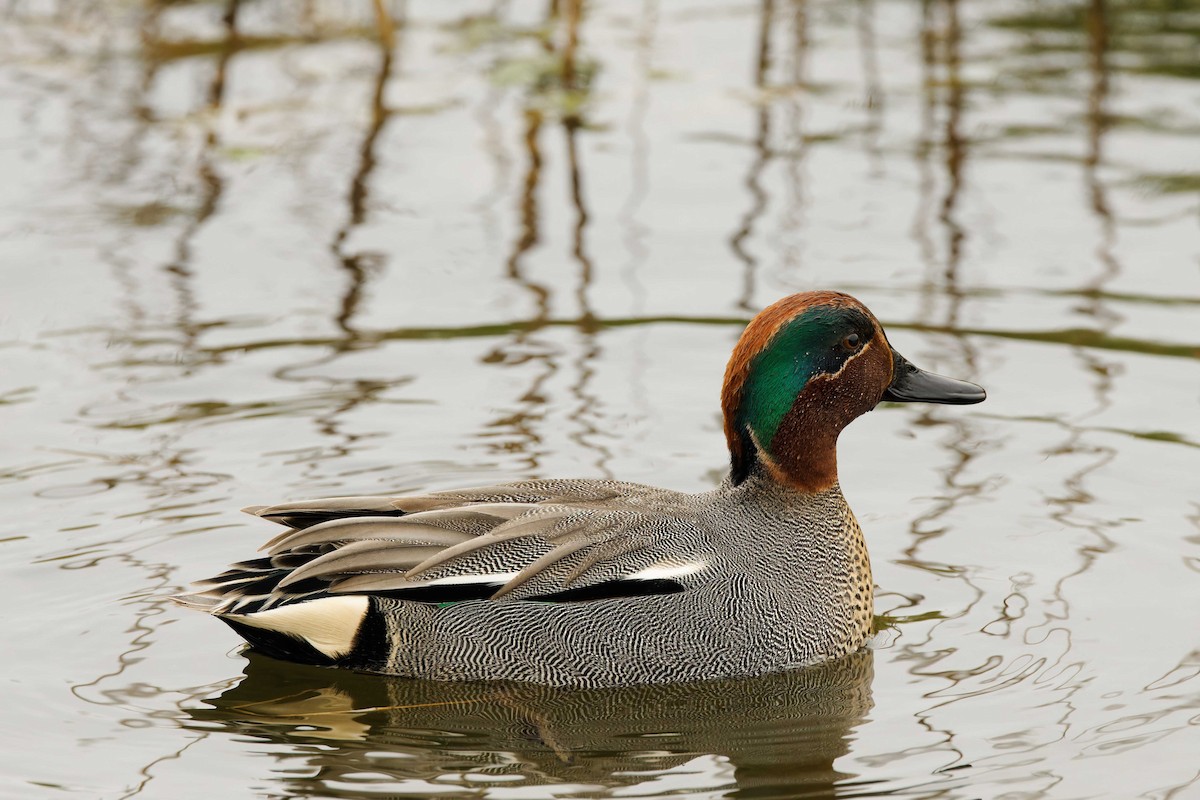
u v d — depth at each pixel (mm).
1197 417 14781
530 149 20688
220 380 15562
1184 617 11742
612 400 15203
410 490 13633
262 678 11312
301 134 21094
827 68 22938
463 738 10586
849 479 14117
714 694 11289
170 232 18609
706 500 12117
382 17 23375
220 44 23938
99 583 12203
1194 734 10250
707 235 18422
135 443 14414
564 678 11398
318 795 9742
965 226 18500
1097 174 19672
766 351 11906
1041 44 23672
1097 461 14133
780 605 11625
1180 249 17906
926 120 21312
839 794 9711
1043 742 10227
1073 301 16891
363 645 11438
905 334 16312
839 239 18281
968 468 14180
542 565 11344
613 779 9961
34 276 17500
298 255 18109
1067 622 11742
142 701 10875
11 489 13539
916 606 12125
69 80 22641
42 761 10062
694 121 21391
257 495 13531
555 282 17500
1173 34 23844
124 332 16438
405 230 18688
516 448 14352
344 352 16141
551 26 24344
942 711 10695
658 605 11461
